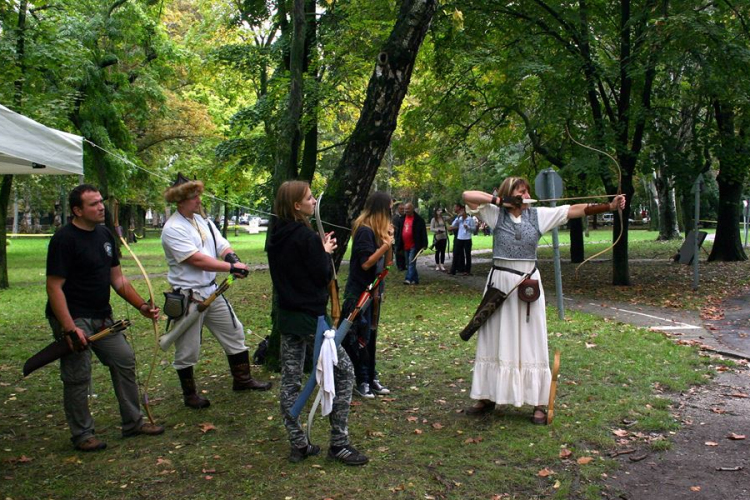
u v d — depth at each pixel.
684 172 13.68
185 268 5.38
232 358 5.89
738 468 4.15
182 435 4.84
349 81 12.62
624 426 4.94
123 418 4.82
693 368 6.70
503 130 18.92
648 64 12.48
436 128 16.89
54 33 16.34
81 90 21.11
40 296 13.23
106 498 3.79
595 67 13.26
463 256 17.20
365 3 11.78
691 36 12.05
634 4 13.80
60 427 5.15
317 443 4.62
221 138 28.28
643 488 3.90
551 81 13.48
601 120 13.33
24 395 6.08
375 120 6.10
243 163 16.52
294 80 6.90
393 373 6.62
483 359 5.10
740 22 14.36
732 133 14.81
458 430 4.86
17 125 5.54
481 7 13.62
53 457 4.45
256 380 6.22
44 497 3.81
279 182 6.88
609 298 12.38
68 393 4.52
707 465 4.22
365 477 4.03
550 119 13.19
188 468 4.21
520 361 4.98
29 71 16.03
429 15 5.96
